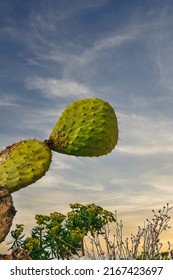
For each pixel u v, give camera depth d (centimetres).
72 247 578
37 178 618
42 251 570
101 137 670
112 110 705
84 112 676
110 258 514
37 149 627
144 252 507
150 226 514
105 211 611
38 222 595
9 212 521
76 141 659
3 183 598
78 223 607
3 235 512
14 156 620
